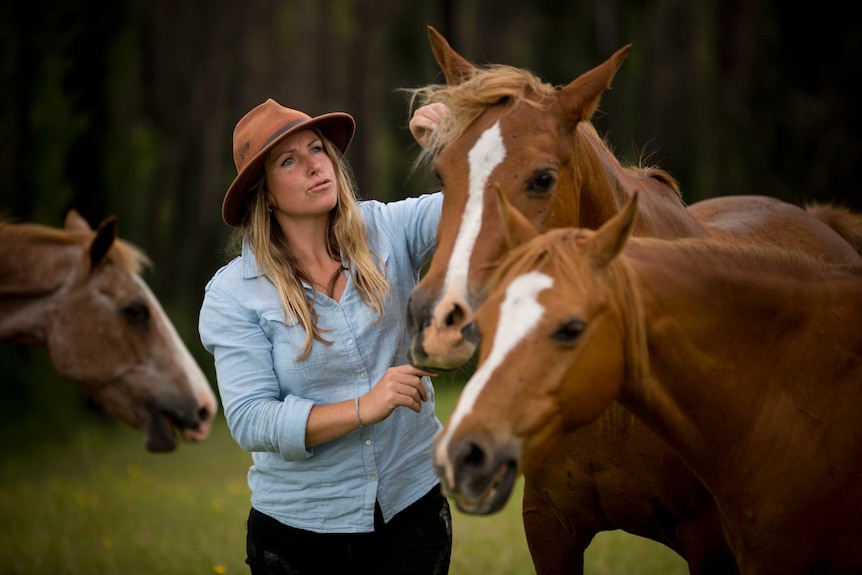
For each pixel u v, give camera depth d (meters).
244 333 5.34
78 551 9.77
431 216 5.74
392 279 5.55
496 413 3.84
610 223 4.07
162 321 10.21
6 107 19.50
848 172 25.14
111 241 9.72
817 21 25.88
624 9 26.25
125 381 10.02
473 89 5.58
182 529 10.84
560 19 27.23
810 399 4.57
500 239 5.04
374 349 5.37
